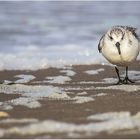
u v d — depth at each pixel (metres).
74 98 12.74
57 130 9.56
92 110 11.27
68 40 26.06
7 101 12.66
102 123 9.91
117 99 12.51
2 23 32.72
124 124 9.83
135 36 14.98
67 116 10.70
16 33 28.48
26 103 12.30
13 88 14.25
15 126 9.94
